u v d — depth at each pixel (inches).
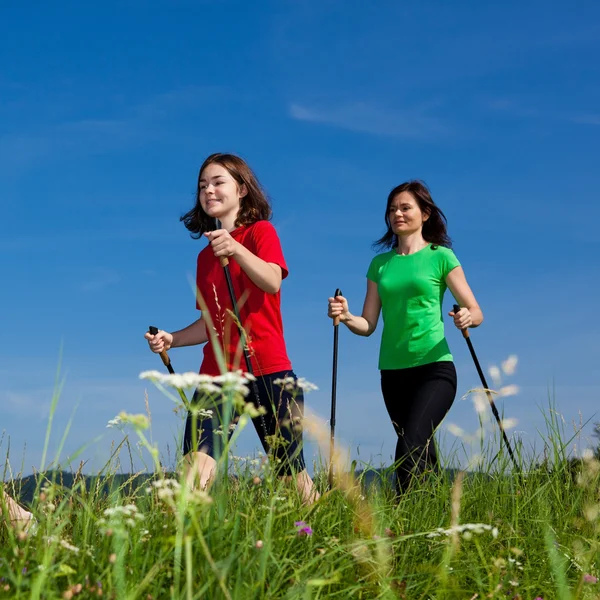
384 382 176.7
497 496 119.5
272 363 141.8
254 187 159.6
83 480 88.9
